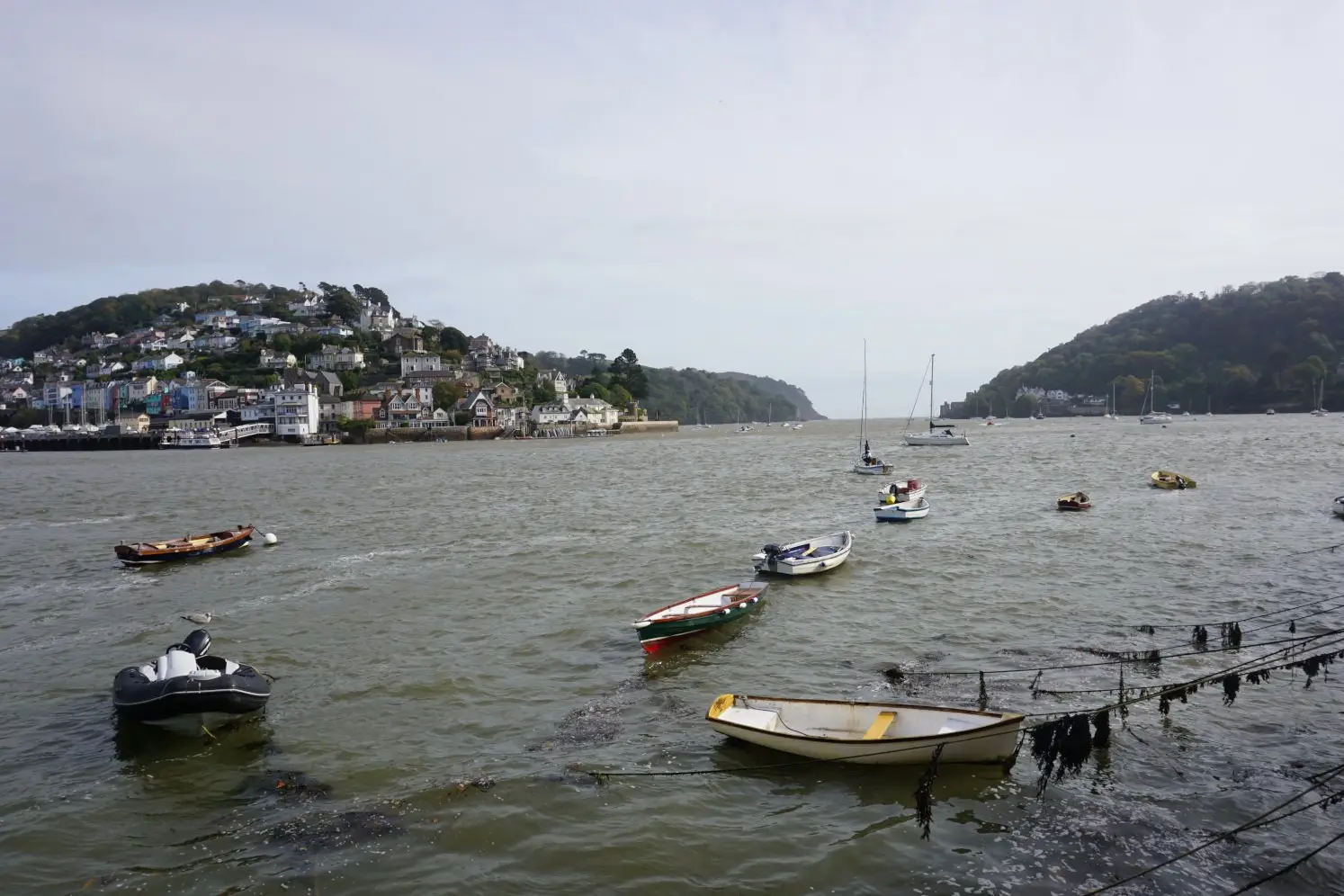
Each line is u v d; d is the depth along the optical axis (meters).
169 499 66.12
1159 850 13.14
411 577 34.19
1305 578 30.09
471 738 18.11
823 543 36.12
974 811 14.53
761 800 15.20
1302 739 16.81
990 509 49.94
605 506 56.03
